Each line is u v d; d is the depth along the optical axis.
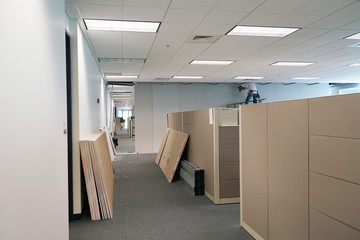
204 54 5.02
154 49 4.57
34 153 1.35
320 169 1.58
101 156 3.45
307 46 4.54
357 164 1.32
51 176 1.66
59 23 1.90
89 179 2.93
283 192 1.96
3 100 1.00
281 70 6.98
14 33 1.11
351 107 1.36
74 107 2.99
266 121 2.20
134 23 3.33
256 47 4.55
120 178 4.89
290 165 1.87
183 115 5.05
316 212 1.61
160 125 9.34
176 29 3.57
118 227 2.71
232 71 7.04
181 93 9.50
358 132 1.31
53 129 1.71
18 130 1.15
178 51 4.75
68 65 3.01
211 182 3.54
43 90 1.51
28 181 1.26
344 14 3.11
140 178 4.89
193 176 3.85
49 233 1.60
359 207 1.31
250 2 2.76
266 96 10.05
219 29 3.59
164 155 5.90
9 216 1.04
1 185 0.98
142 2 2.71
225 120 3.42
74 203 2.92
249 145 2.51
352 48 4.71
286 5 2.85
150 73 7.18
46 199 1.54
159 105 9.34
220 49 4.64
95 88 5.04
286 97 10.21
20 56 1.18
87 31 3.51
